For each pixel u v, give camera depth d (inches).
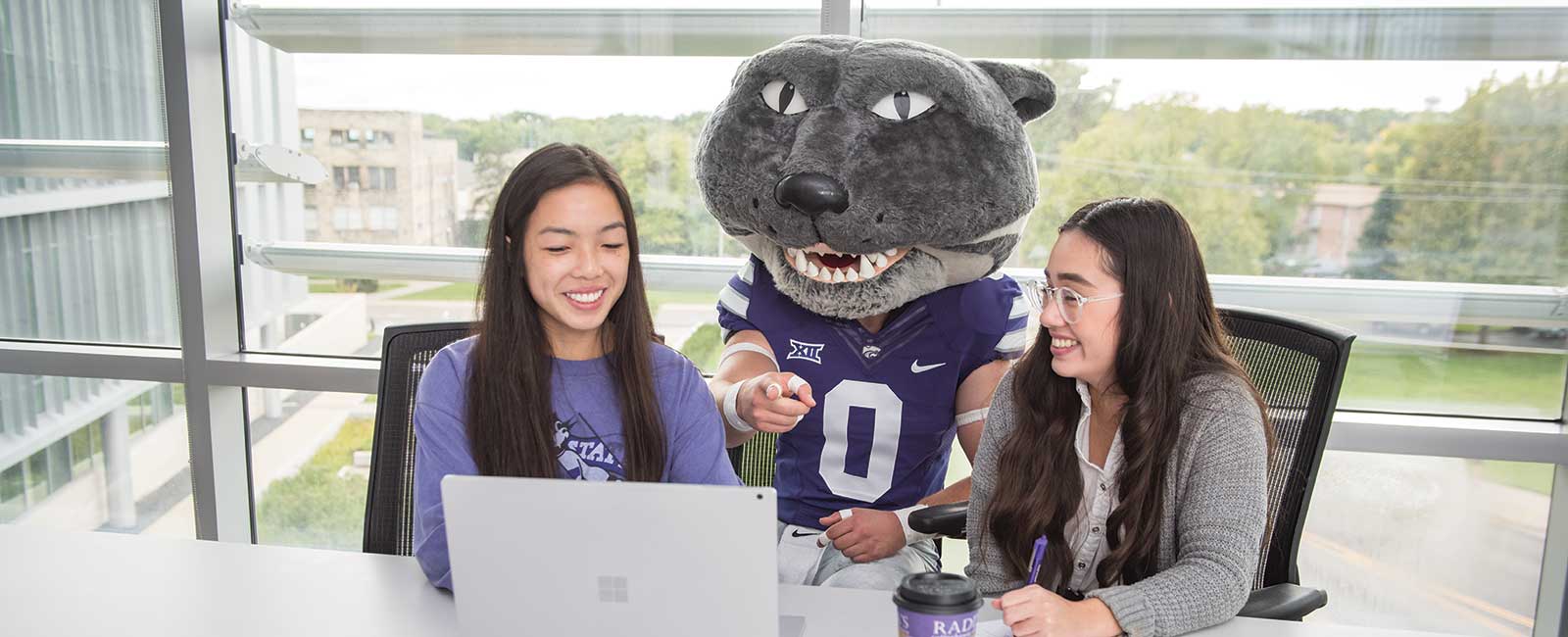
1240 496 53.5
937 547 76.0
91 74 100.0
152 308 103.7
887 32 88.4
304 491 105.0
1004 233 68.6
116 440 107.0
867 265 67.9
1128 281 55.5
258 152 98.7
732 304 75.5
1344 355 60.1
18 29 100.0
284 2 96.7
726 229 72.0
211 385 99.4
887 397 72.1
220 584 52.2
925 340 71.9
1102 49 86.8
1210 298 58.6
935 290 71.7
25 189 102.6
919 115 64.6
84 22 98.9
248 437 104.3
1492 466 86.7
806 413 69.0
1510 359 86.1
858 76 64.4
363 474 103.8
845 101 64.6
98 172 101.4
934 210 63.9
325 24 95.9
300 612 49.4
